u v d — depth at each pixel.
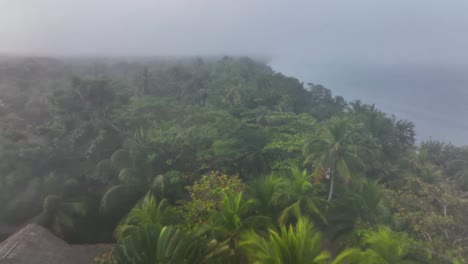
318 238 10.76
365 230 19.34
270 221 16.59
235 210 16.48
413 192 28.41
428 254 18.00
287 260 9.83
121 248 12.78
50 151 35.16
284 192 20.38
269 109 56.69
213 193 21.12
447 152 59.75
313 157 25.42
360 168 27.52
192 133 32.84
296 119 42.47
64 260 21.33
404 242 17.31
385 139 47.94
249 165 34.16
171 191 27.12
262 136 36.81
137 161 29.22
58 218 27.98
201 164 32.06
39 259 20.22
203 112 43.47
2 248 19.78
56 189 31.08
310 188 21.31
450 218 21.55
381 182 37.88
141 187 28.19
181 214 20.89
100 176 32.00
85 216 30.91
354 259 13.47
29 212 31.00
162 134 32.53
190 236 13.62
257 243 11.23
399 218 22.28
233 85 68.75
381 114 50.50
